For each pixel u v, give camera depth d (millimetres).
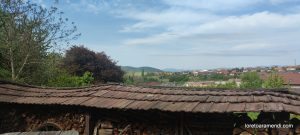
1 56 17016
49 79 18031
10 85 10164
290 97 7363
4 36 16984
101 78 34875
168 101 7668
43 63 17953
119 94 8500
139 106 7508
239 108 6824
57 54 18859
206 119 7793
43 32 17922
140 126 8242
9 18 16922
